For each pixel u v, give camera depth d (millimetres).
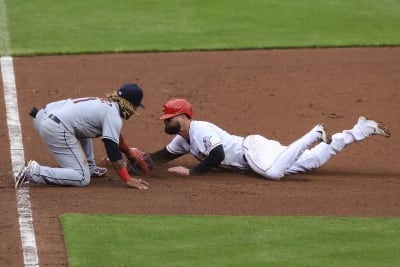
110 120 30234
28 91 43125
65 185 30828
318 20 56938
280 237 26609
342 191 31109
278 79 45656
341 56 49625
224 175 32906
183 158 35250
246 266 24625
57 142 30469
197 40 52500
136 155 32375
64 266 24469
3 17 56719
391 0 62219
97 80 45094
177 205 29109
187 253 25359
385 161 35094
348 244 26250
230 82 45156
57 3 59844
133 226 27078
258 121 39781
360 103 42344
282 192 30828
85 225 26969
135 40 52438
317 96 43219
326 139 31781
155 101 42125
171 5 59906
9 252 25172
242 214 28453
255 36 53406
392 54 50156
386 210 29156
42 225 27094
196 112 40719
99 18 56844
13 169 32938
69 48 50656
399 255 25578
